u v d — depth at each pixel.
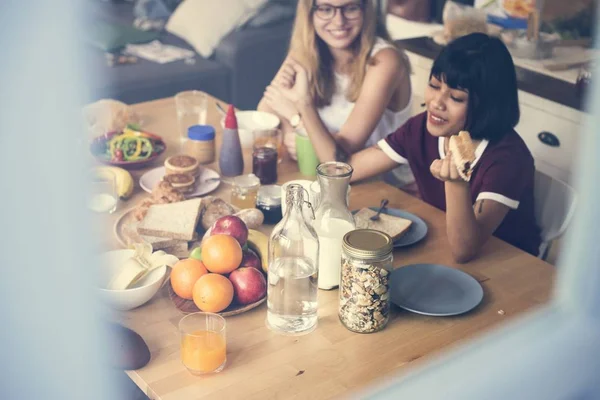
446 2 2.81
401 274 1.29
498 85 1.62
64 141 0.55
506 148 1.62
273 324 1.13
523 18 2.58
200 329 1.07
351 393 0.98
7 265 0.61
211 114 2.07
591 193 1.06
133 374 1.03
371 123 2.01
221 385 1.00
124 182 1.58
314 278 1.12
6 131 0.53
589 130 1.05
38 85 0.47
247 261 1.23
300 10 2.00
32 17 0.45
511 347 0.99
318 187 1.36
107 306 1.16
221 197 1.61
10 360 0.64
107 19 3.51
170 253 1.36
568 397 0.94
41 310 0.64
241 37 3.35
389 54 2.00
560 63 2.40
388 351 1.09
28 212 0.59
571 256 1.07
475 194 1.65
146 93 3.09
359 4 1.95
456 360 1.01
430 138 1.79
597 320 0.99
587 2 2.46
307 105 1.90
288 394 0.99
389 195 1.66
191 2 3.47
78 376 0.66
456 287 1.26
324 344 1.10
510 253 1.42
